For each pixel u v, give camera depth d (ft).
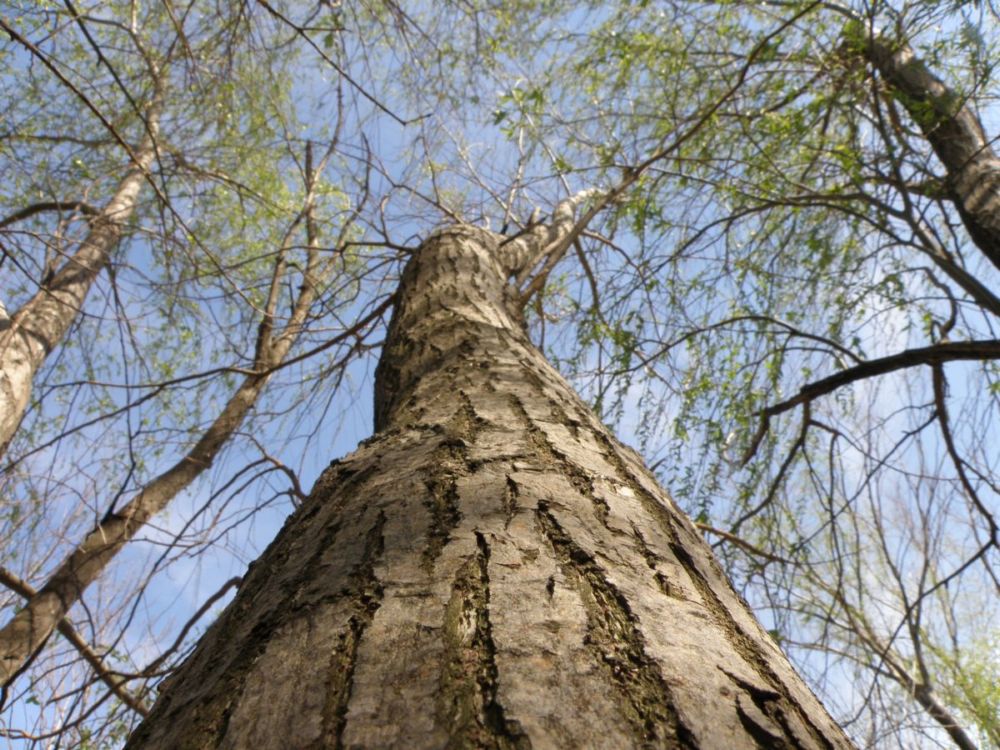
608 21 15.29
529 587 2.47
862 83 11.95
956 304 13.09
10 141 13.87
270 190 18.95
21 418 13.71
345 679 2.07
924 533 12.50
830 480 13.35
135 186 17.78
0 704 11.30
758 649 2.54
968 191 11.96
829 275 13.71
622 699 1.95
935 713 12.85
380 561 2.76
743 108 13.73
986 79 11.00
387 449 4.19
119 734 12.00
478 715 1.85
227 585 14.06
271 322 17.52
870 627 12.91
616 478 3.78
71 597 13.29
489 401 4.76
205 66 12.14
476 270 9.72
